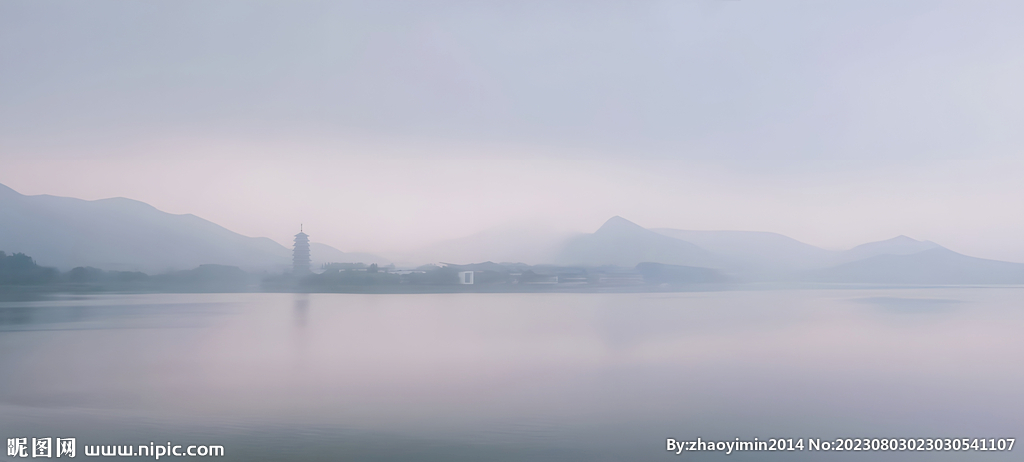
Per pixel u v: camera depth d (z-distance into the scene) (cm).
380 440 654
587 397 837
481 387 886
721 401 820
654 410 775
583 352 1162
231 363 1059
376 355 1135
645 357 1125
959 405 809
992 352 1165
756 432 702
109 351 1158
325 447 626
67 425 697
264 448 611
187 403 807
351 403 798
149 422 721
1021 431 700
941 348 1208
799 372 995
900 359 1105
